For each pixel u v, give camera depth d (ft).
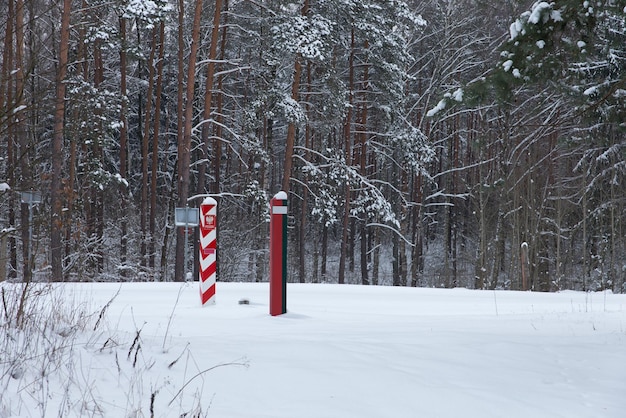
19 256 96.73
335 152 109.29
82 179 95.50
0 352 16.52
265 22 93.20
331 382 16.56
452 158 153.07
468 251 157.48
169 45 120.67
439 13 129.39
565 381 18.72
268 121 110.42
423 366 19.01
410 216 158.71
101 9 87.76
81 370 15.46
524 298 54.85
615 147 102.27
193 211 61.41
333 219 102.27
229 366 17.40
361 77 123.75
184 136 84.43
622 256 124.26
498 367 19.71
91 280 86.84
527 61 31.17
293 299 49.08
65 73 67.41
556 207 129.59
